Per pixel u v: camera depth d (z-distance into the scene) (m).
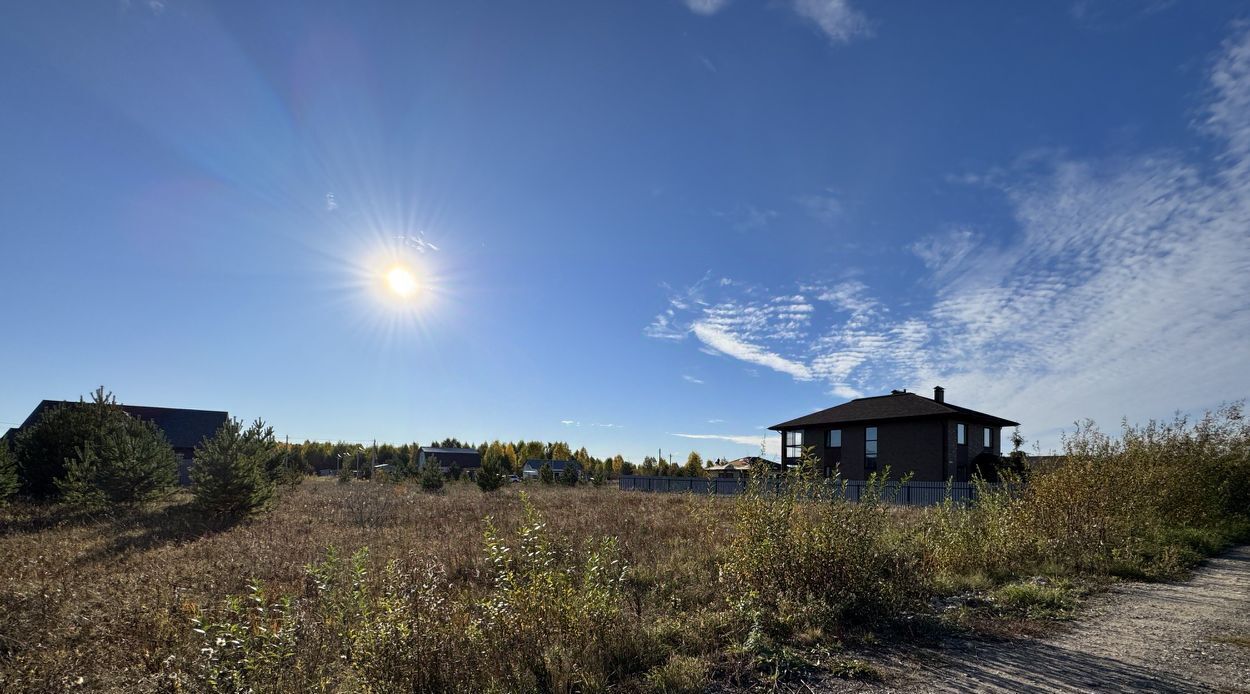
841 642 5.75
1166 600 7.91
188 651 5.43
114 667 5.48
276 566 9.62
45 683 5.06
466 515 16.70
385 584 5.84
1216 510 16.61
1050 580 8.95
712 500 9.47
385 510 18.27
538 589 5.33
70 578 8.78
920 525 11.51
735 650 5.30
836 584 6.67
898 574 6.99
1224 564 11.26
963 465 34.19
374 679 4.24
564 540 9.17
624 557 9.49
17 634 6.22
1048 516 11.32
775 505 7.43
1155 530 12.98
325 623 5.08
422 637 4.50
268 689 4.09
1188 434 17.78
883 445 35.81
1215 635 6.18
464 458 96.88
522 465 91.06
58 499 20.56
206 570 9.34
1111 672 5.02
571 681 4.64
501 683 4.57
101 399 23.12
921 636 6.07
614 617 5.37
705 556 9.32
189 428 41.81
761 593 6.84
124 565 10.09
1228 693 4.55
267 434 21.41
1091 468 11.58
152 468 19.20
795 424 40.06
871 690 4.59
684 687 4.53
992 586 8.54
